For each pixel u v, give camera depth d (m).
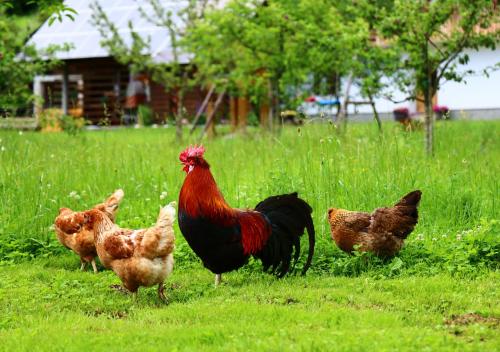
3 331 7.68
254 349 6.63
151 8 37.31
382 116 37.72
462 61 19.38
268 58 24.56
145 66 29.36
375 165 13.83
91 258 10.92
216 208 9.32
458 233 11.45
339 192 12.55
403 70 22.58
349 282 9.60
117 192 11.07
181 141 23.92
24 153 16.84
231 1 25.44
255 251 9.75
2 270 10.85
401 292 8.98
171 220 8.84
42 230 12.34
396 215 10.30
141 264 8.75
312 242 10.09
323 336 6.93
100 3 40.44
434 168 14.58
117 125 40.22
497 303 8.45
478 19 18.77
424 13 18.84
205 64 26.56
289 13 23.97
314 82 25.48
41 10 12.66
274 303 8.62
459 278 9.62
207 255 9.48
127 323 7.94
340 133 18.03
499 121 31.78
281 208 10.16
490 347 6.68
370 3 20.20
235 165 16.88
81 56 37.56
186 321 7.91
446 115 15.10
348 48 21.00
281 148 17.94
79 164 15.92
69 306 8.88
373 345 6.59
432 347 6.56
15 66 24.02
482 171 14.21
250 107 32.03
